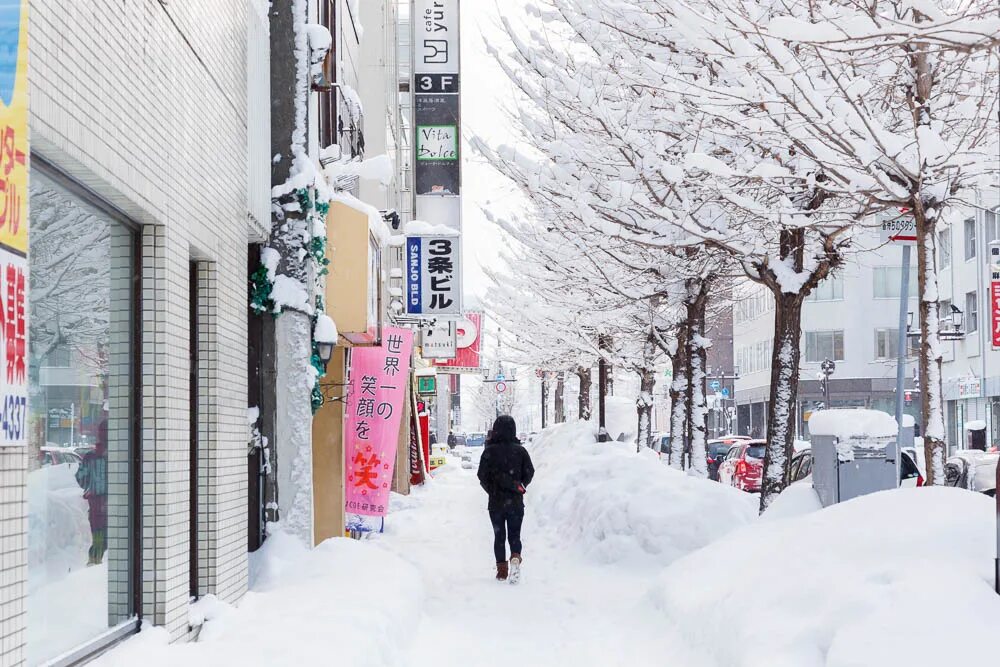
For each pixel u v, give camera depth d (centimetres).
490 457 1717
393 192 4294
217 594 1055
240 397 1189
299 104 1480
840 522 1084
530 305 3350
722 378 9431
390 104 4091
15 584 554
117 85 740
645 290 2383
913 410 7738
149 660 769
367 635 992
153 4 835
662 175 1526
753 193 1755
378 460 2044
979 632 739
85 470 766
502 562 1703
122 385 842
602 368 3769
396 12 4556
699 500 1828
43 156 647
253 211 1302
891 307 8094
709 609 1048
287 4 1482
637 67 1541
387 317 3080
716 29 1218
